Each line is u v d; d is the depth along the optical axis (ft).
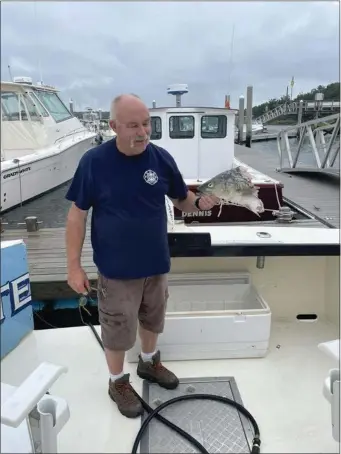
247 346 6.44
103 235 4.93
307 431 5.13
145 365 5.97
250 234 7.20
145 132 4.59
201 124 22.91
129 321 5.19
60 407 4.73
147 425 5.17
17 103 26.73
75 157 30.19
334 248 6.68
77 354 6.64
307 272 7.59
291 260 7.51
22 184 23.12
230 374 6.18
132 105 4.50
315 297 7.73
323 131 30.99
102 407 5.53
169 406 5.51
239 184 5.57
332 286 7.45
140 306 5.55
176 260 7.43
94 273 12.50
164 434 5.06
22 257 6.81
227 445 4.91
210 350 6.43
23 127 27.27
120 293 5.08
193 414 5.39
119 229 4.86
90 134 33.32
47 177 25.91
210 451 4.83
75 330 7.34
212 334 6.34
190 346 6.38
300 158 37.45
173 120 22.65
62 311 12.51
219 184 5.55
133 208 4.86
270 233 7.27
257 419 5.33
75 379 6.07
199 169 23.52
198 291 7.26
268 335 6.42
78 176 4.84
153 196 4.94
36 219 17.67
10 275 6.53
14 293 6.64
